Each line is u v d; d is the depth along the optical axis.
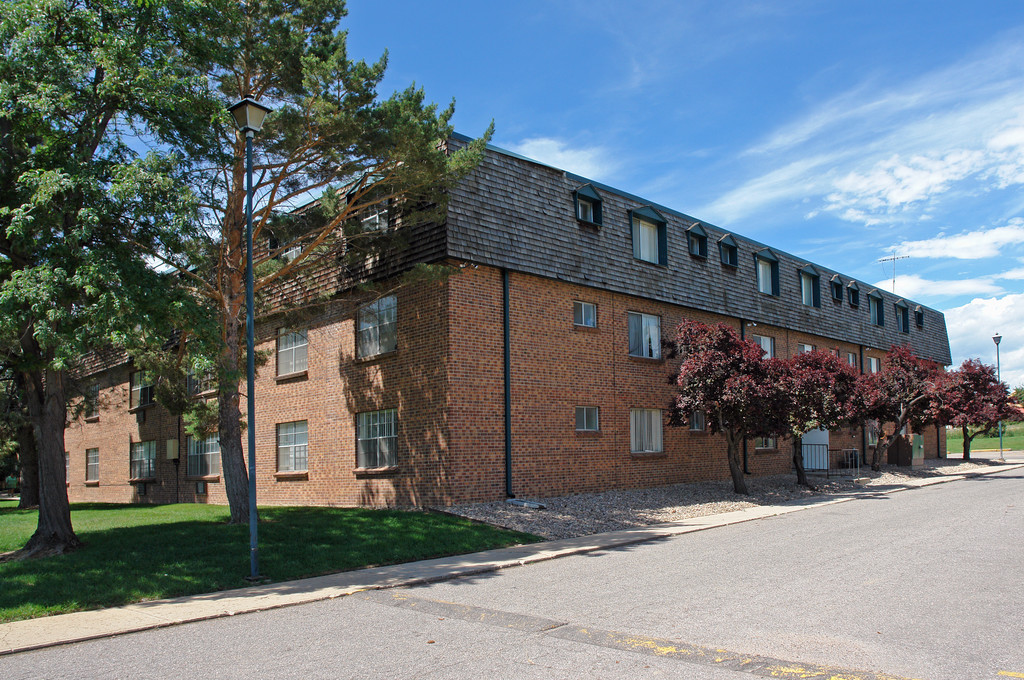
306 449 21.73
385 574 10.66
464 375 17.17
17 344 12.41
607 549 12.80
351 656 6.54
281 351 23.09
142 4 11.71
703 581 9.45
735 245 26.36
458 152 15.38
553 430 18.88
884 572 9.66
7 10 11.09
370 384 19.28
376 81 14.80
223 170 15.05
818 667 5.82
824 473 27.75
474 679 5.77
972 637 6.58
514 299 18.41
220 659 6.58
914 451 33.75
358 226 17.53
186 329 11.57
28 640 7.37
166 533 14.01
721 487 22.27
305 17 15.55
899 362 30.39
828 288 32.16
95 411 25.77
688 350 20.78
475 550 12.82
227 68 14.45
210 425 17.25
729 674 5.71
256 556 10.52
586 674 5.81
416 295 18.00
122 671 6.31
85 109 11.77
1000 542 11.93
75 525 16.98
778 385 19.64
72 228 10.93
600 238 20.84
